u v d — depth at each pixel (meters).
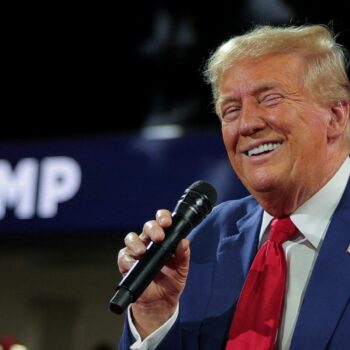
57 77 17.09
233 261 4.84
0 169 16.94
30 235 16.47
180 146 15.50
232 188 14.65
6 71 17.38
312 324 4.27
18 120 17.14
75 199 16.19
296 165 4.59
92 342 20.20
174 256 4.44
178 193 15.29
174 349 4.55
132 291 4.18
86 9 17.03
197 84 15.86
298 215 4.67
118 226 15.73
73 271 20.30
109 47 16.78
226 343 4.54
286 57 4.70
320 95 4.68
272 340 4.38
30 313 20.67
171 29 16.20
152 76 16.33
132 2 16.64
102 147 16.28
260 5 14.80
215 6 15.60
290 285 4.56
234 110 4.77
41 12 17.28
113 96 16.62
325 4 13.94
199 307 4.73
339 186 4.71
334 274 4.38
